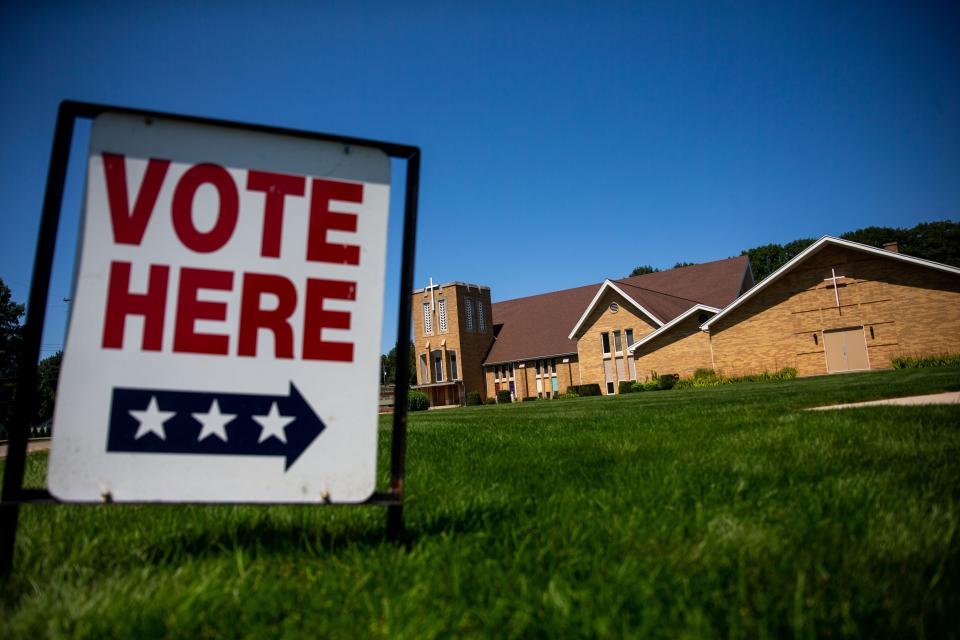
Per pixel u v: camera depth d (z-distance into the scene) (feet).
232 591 7.32
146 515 11.86
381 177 9.58
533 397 142.51
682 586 7.10
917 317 87.45
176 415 8.50
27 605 7.13
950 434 16.55
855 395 35.17
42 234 8.29
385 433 31.45
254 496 8.59
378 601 7.03
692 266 135.33
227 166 9.07
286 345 8.96
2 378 165.17
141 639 6.28
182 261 8.75
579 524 9.57
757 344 98.48
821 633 5.95
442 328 151.12
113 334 8.43
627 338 117.91
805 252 93.15
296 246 9.16
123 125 8.79
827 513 9.73
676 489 11.58
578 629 6.13
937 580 6.89
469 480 14.56
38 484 18.72
